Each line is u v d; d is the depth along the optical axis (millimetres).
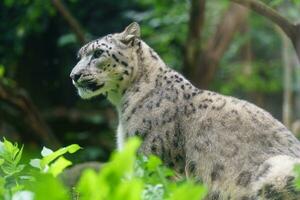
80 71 11445
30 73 24500
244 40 27562
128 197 4398
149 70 11508
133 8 25344
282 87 29312
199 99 10781
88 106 24719
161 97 11047
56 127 24312
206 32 26453
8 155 7371
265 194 8969
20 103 20500
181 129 10664
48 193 4324
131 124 11094
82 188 4469
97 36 24766
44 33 24203
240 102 10539
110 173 4426
